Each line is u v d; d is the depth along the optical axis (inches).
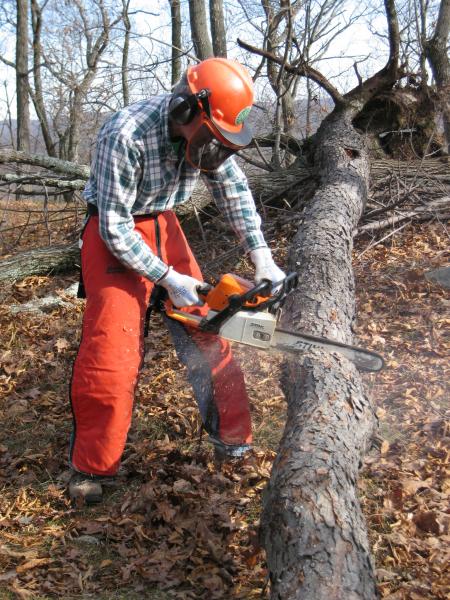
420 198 250.7
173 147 104.8
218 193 119.1
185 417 138.3
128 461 122.9
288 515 82.6
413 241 231.5
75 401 109.6
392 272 207.9
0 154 247.1
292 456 92.3
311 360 114.3
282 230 248.7
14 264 229.5
